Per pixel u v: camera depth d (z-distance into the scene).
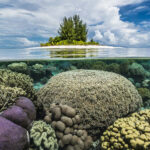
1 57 11.41
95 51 15.06
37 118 4.11
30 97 4.10
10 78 4.10
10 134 2.21
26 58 12.43
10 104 2.99
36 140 2.97
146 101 7.70
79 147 3.30
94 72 5.59
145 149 2.41
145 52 13.47
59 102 3.99
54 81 4.87
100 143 3.36
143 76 10.85
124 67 11.28
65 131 3.36
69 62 17.05
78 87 4.13
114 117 3.82
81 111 3.67
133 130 2.86
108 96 3.98
